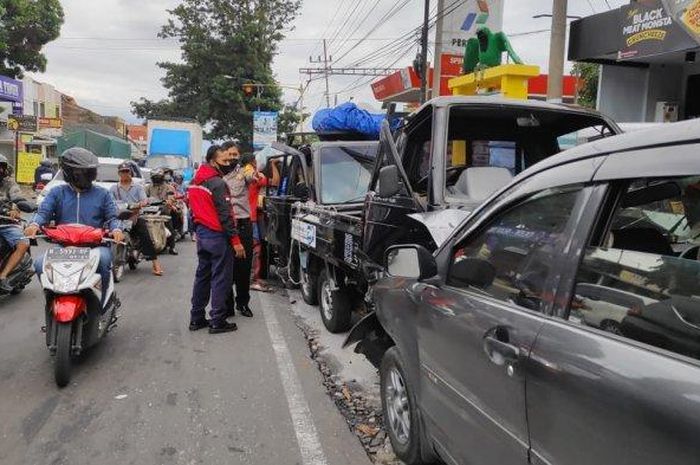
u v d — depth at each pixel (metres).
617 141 2.20
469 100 4.91
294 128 47.38
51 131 35.53
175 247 14.18
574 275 2.21
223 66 44.38
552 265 2.33
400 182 4.94
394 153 4.96
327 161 7.77
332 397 4.87
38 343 6.18
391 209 4.96
